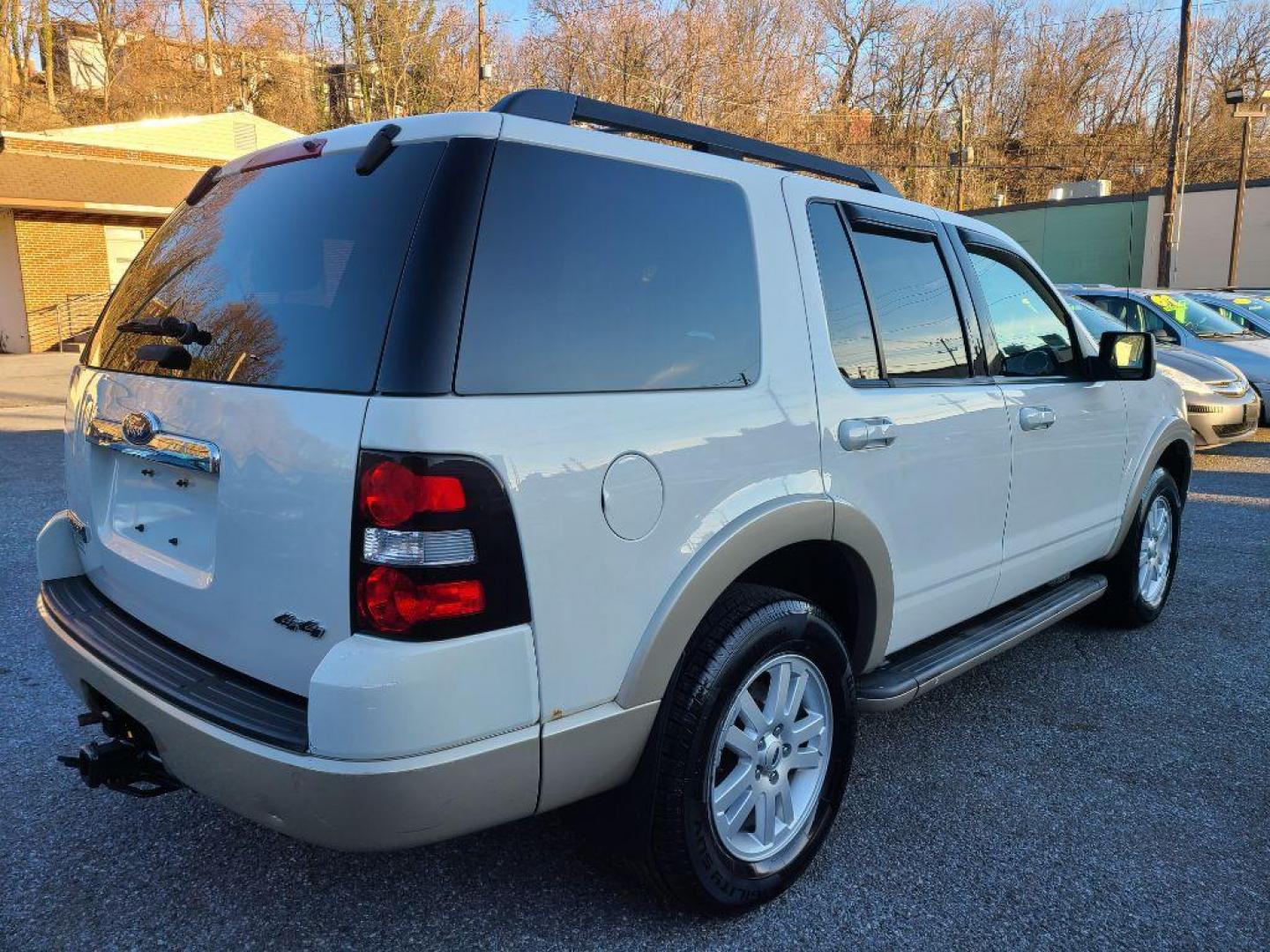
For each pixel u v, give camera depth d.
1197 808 3.09
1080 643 4.62
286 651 1.99
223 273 2.32
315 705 1.80
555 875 2.66
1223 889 2.66
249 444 2.01
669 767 2.23
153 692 2.12
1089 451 3.94
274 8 42.31
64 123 39.22
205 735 1.97
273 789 1.87
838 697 2.66
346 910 2.50
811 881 2.67
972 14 55.53
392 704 1.79
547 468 1.95
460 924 2.45
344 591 1.85
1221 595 5.38
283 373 2.01
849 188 2.95
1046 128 55.06
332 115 43.06
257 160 2.52
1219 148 49.81
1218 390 9.38
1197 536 6.71
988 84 56.09
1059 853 2.83
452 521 1.82
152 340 2.41
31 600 4.82
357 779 1.79
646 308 2.23
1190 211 33.69
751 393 2.41
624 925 2.46
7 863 2.68
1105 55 55.53
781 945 2.40
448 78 40.12
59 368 18.77
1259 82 50.25
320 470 1.87
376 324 1.90
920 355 3.06
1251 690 4.06
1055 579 3.98
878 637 2.90
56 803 2.99
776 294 2.56
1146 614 4.75
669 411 2.20
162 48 41.94
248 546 2.02
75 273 23.09
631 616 2.13
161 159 22.78
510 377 1.94
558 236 2.10
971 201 52.59
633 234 2.25
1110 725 3.71
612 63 38.00
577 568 2.01
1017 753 3.47
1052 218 36.34
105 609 2.57
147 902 2.52
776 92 40.91
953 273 3.29
